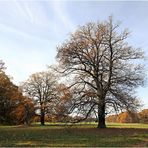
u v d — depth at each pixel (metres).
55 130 45.38
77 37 47.28
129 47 46.94
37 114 80.19
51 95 77.19
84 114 45.28
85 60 46.91
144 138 32.28
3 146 24.92
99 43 47.16
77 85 47.41
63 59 46.94
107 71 46.88
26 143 27.23
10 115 77.81
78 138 32.06
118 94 45.16
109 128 47.38
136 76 46.00
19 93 79.44
